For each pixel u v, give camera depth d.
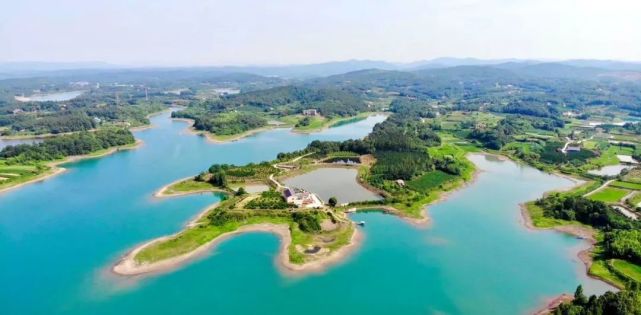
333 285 127.00
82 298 120.75
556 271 136.25
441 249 150.38
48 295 122.25
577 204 178.62
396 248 150.62
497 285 127.94
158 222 173.50
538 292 124.38
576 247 153.12
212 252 147.50
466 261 142.00
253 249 149.38
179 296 121.31
